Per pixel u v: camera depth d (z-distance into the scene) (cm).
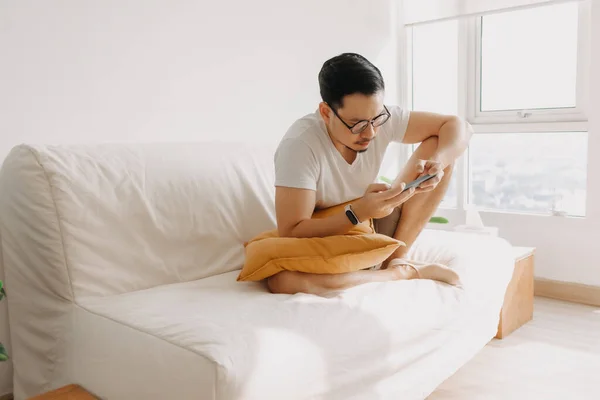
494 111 308
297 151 164
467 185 319
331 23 280
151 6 204
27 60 171
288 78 260
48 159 151
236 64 236
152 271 166
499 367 199
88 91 187
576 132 280
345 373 127
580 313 259
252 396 108
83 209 153
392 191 154
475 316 182
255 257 158
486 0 301
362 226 172
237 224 192
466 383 186
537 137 292
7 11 165
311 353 120
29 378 161
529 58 294
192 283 168
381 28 312
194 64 220
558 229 282
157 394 118
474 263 194
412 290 163
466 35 309
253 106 245
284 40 256
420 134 187
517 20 296
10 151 160
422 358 153
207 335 116
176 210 175
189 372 110
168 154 183
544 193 293
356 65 151
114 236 159
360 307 143
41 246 150
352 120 153
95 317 138
